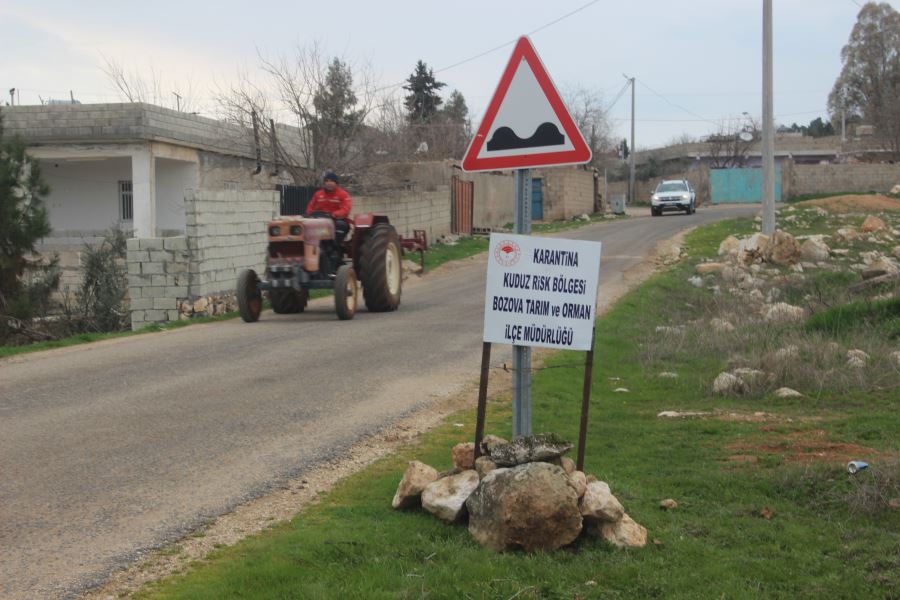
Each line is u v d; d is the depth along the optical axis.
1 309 19.28
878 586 4.78
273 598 4.54
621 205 52.09
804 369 11.07
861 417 8.99
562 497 5.15
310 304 19.55
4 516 5.99
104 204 29.62
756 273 23.70
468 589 4.65
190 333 15.26
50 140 26.48
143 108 26.41
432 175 36.75
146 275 18.02
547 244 5.61
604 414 9.52
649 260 26.95
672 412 9.54
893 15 76.88
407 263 25.98
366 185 31.09
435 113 61.84
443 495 5.66
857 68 78.06
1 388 10.55
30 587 4.83
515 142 5.63
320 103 31.73
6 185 19.52
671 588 4.74
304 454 7.52
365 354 12.50
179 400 9.63
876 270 18.81
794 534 5.59
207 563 5.14
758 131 72.12
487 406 9.53
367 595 4.54
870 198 42.06
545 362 12.34
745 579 4.89
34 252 20.22
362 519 5.77
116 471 7.02
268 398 9.71
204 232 18.17
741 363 11.89
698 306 18.83
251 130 31.53
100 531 5.69
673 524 5.76
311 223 16.28
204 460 7.33
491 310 5.68
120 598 4.68
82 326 19.84
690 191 47.09
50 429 8.41
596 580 4.82
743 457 7.54
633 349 13.62
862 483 6.24
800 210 40.16
